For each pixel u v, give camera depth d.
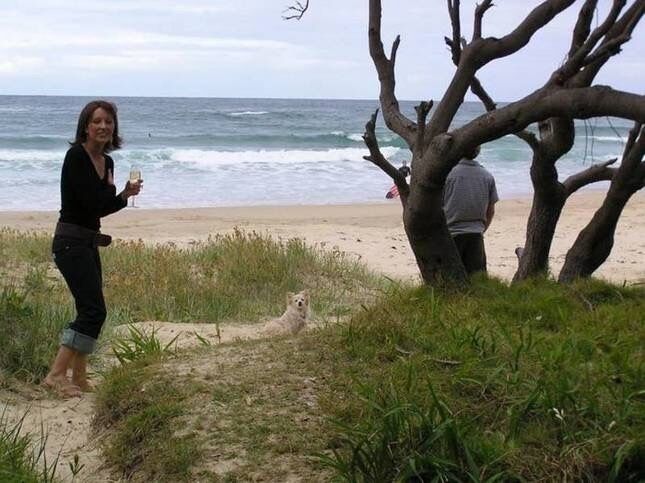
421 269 5.38
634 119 3.88
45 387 4.75
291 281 9.12
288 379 3.96
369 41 5.66
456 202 6.21
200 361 4.35
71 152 4.58
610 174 5.89
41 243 10.38
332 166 28.62
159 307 7.90
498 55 4.98
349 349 4.18
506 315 4.81
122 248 10.26
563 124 5.36
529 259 6.02
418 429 3.27
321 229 15.17
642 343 4.24
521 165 29.72
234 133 40.84
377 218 17.28
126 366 4.52
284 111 65.31
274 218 16.86
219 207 18.72
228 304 8.15
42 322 5.52
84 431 4.22
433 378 3.76
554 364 3.81
